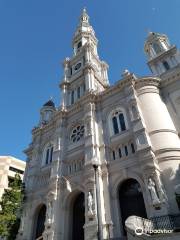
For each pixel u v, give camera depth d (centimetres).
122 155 2950
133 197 2622
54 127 4397
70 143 3784
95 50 6131
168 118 3038
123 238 2223
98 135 3381
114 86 3684
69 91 4941
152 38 4978
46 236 2847
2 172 7125
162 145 2647
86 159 3086
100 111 3706
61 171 3441
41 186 3722
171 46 4419
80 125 3869
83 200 3198
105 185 2784
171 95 3353
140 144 2717
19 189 3603
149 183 2345
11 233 3256
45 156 4197
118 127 3309
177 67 3828
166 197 2239
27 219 3481
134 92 3338
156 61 4466
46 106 5688
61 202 3144
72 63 5631
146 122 2992
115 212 2547
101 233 2355
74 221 3102
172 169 2420
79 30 6594
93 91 3947
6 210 3225
